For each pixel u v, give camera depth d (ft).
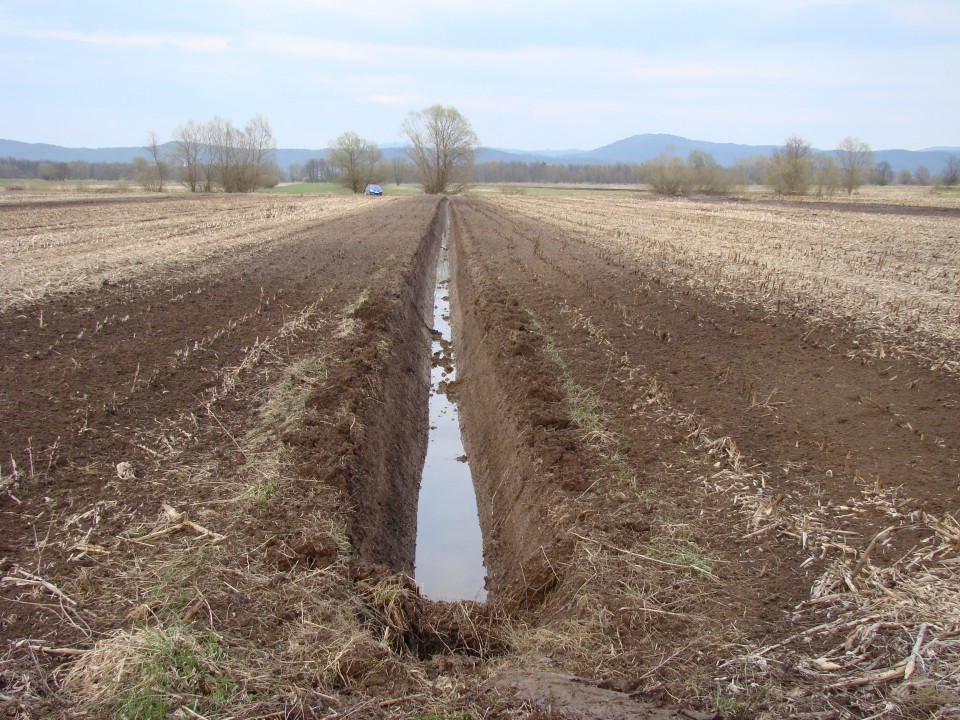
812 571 19.40
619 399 32.53
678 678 15.61
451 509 32.22
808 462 25.66
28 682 14.83
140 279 56.34
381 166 319.06
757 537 21.08
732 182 276.82
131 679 14.83
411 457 35.40
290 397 32.12
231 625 17.10
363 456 28.27
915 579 18.53
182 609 17.51
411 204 177.17
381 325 46.21
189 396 32.09
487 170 555.28
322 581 19.26
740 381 34.09
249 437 28.19
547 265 68.80
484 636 19.21
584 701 14.92
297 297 53.36
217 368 36.11
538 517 24.47
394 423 35.81
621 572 19.66
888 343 39.17
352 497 24.86
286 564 19.99
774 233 97.04
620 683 15.57
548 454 27.27
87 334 40.50
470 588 26.00
